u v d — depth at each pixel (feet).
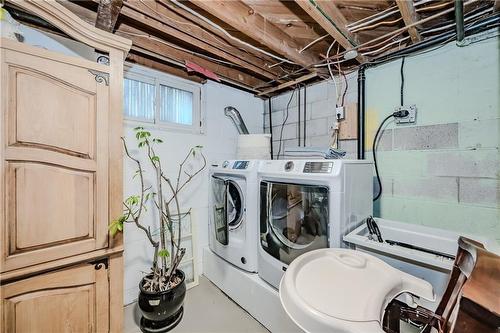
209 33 6.43
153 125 8.02
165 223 7.66
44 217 4.31
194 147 8.96
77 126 4.66
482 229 5.36
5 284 3.98
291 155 7.30
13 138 4.00
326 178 4.97
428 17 5.03
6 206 3.94
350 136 7.90
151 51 7.13
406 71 6.54
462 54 5.61
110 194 5.08
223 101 9.87
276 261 5.99
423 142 6.25
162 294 6.04
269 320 5.98
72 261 4.59
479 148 5.40
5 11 4.22
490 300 1.92
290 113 10.06
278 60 7.82
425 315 3.07
